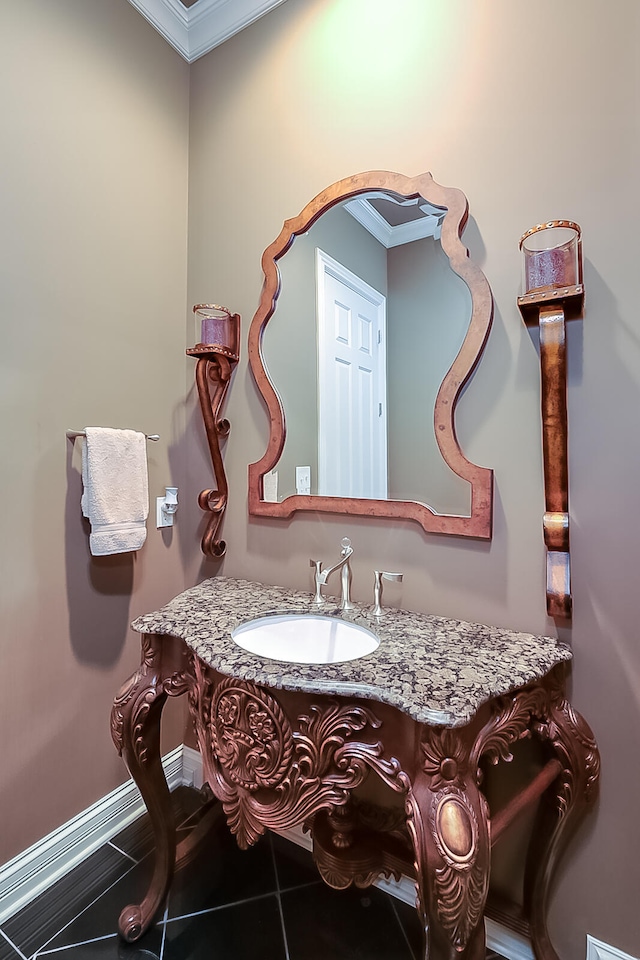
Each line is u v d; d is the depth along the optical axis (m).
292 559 1.46
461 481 1.16
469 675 0.85
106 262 1.44
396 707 0.78
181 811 1.60
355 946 1.15
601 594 1.01
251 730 0.90
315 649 1.20
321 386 1.40
